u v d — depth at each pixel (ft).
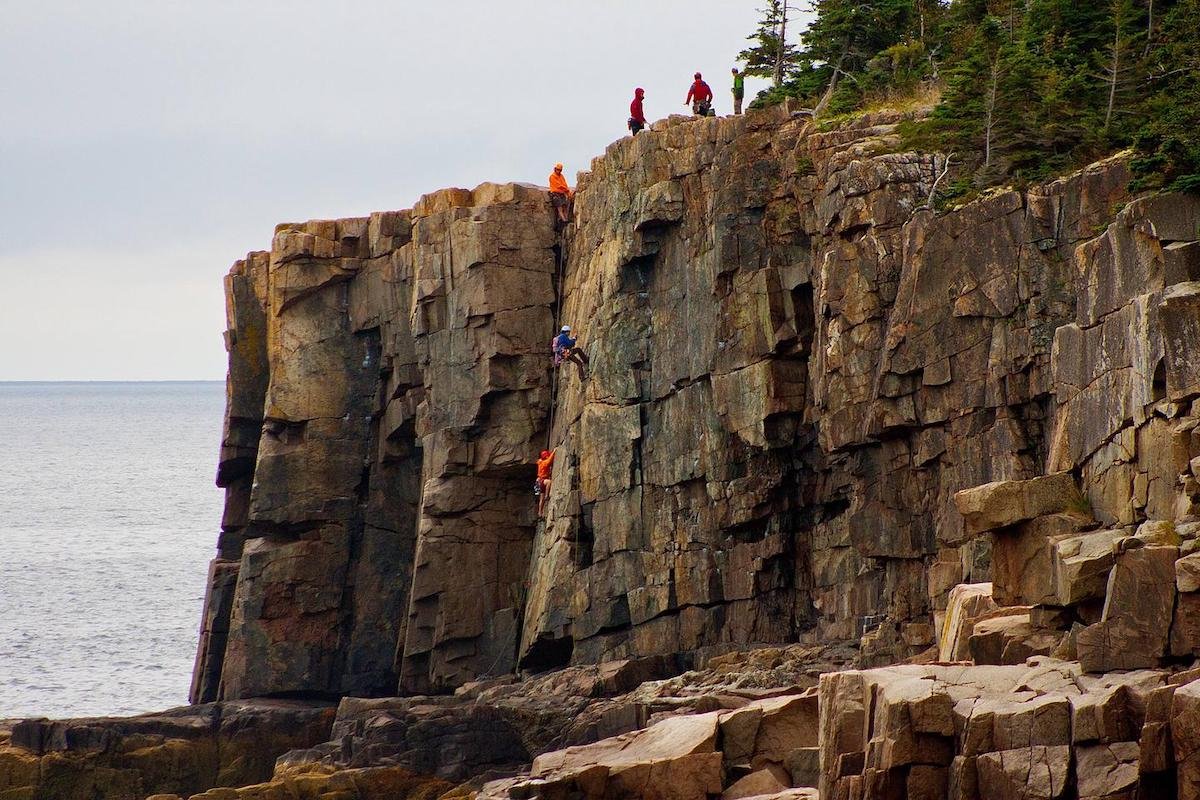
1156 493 425.28
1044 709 353.72
